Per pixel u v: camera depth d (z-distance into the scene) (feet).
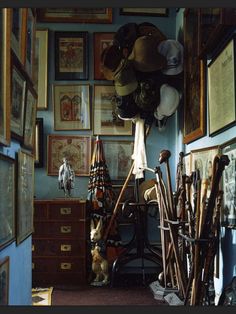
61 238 15.83
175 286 13.37
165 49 15.30
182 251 12.56
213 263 10.16
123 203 16.12
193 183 12.00
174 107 15.05
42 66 17.49
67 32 17.62
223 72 10.48
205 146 12.54
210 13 11.24
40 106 17.43
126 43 15.52
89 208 16.16
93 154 16.90
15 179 7.68
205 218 9.79
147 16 17.74
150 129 16.89
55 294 14.10
